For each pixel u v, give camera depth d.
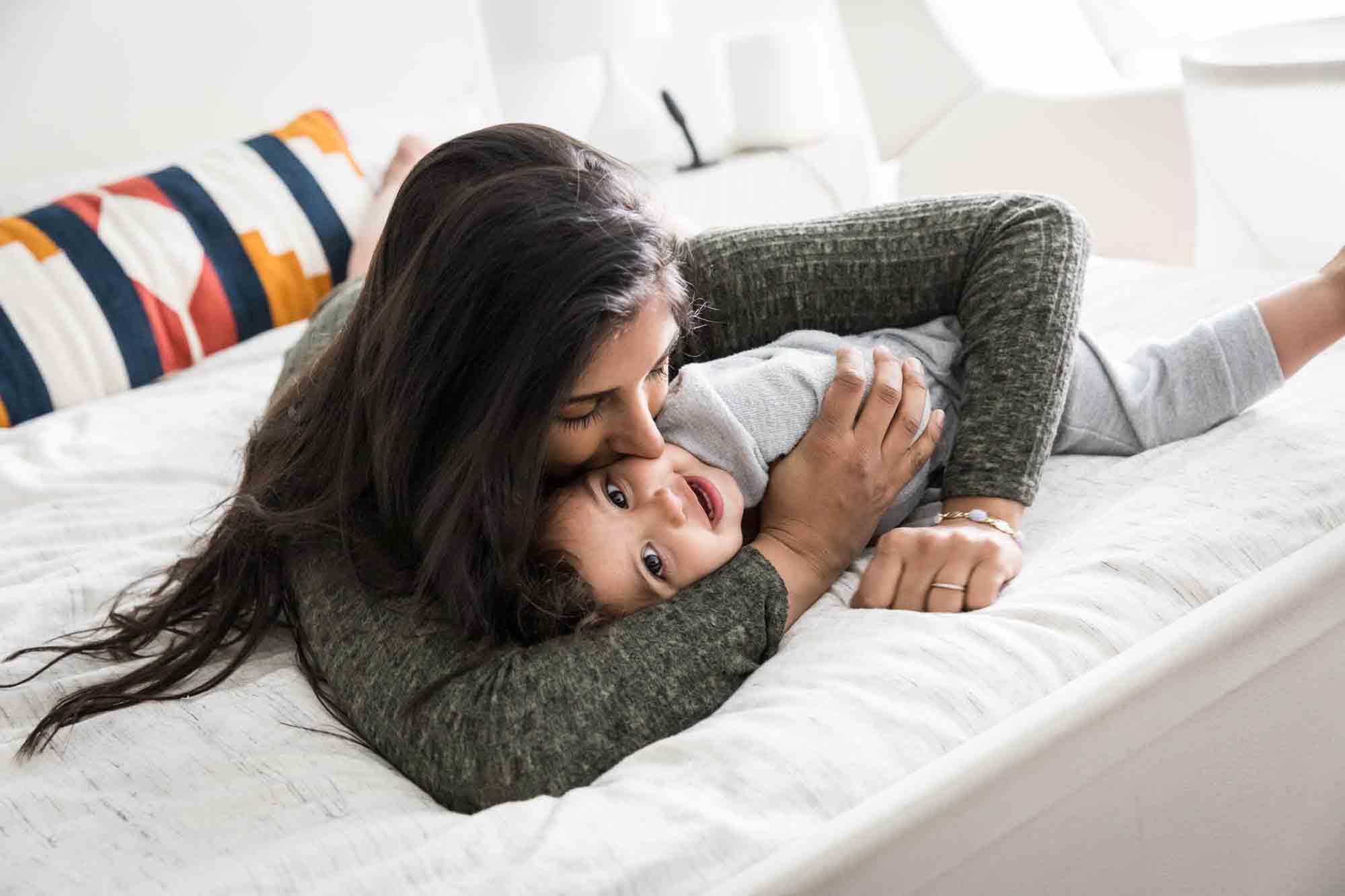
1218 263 1.56
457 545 0.71
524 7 2.21
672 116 2.45
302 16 2.12
